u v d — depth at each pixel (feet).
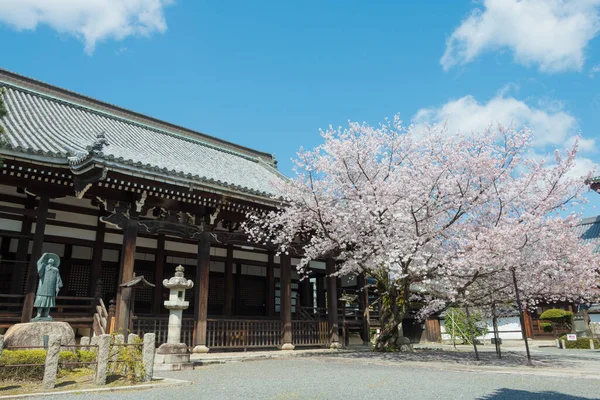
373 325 71.87
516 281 43.32
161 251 57.06
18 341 30.91
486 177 44.78
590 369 35.19
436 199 45.50
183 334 46.29
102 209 50.39
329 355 48.65
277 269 70.95
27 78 70.54
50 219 46.96
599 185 76.33
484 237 41.22
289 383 27.40
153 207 47.50
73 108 72.90
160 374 32.35
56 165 40.34
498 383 27.35
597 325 74.23
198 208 50.14
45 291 34.86
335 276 59.31
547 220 42.78
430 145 47.44
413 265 48.14
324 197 49.70
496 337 47.21
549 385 26.66
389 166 50.75
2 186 44.50
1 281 47.21
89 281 52.85
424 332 86.94
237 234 53.16
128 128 75.15
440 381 28.12
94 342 27.04
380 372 33.06
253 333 51.93
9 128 47.21
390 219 45.78
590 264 46.57
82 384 25.38
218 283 65.00
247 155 91.61
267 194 51.19
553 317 88.02
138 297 56.54
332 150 49.47
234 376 31.17
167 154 65.00
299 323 56.80
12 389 23.52
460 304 49.96
